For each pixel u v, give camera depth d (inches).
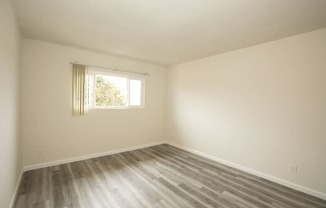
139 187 98.7
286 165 105.4
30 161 118.3
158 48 131.4
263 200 88.7
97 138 148.5
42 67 121.0
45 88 122.6
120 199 86.5
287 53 105.1
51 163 126.3
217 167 131.6
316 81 94.2
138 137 177.6
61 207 79.3
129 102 170.4
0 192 61.1
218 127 144.8
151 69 185.6
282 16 80.4
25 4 73.5
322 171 92.2
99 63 147.3
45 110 123.1
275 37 106.0
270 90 112.8
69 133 133.8
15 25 84.9
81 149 140.0
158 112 194.5
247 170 124.2
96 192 92.4
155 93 190.7
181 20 86.0
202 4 71.2
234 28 94.4
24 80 114.4
